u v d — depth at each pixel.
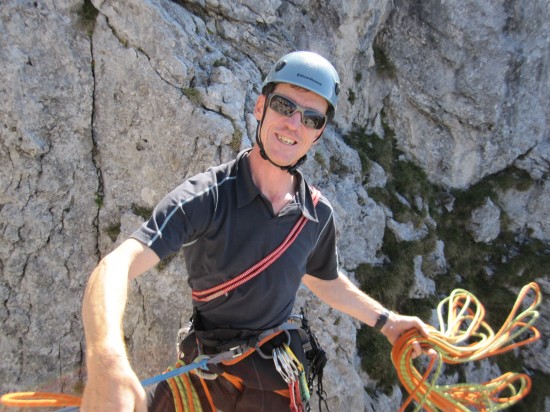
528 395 7.41
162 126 4.50
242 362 2.34
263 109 2.22
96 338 1.45
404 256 6.70
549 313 7.72
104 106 4.61
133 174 4.66
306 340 2.56
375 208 6.46
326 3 6.38
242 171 2.15
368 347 6.01
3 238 4.47
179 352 2.54
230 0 5.21
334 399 4.98
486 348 2.41
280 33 5.74
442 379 6.76
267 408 2.40
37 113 4.42
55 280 4.65
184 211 1.99
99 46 4.53
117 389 1.35
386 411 5.76
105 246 4.76
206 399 2.44
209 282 2.20
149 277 4.62
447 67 7.46
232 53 5.16
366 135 7.38
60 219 4.62
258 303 2.22
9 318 4.52
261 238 2.12
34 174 4.49
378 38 7.43
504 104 7.77
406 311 6.55
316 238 2.36
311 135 2.21
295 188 2.28
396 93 7.55
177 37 4.49
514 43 7.60
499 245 8.09
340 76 6.71
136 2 4.40
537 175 8.13
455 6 7.21
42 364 4.62
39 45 4.38
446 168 7.90
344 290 2.74
